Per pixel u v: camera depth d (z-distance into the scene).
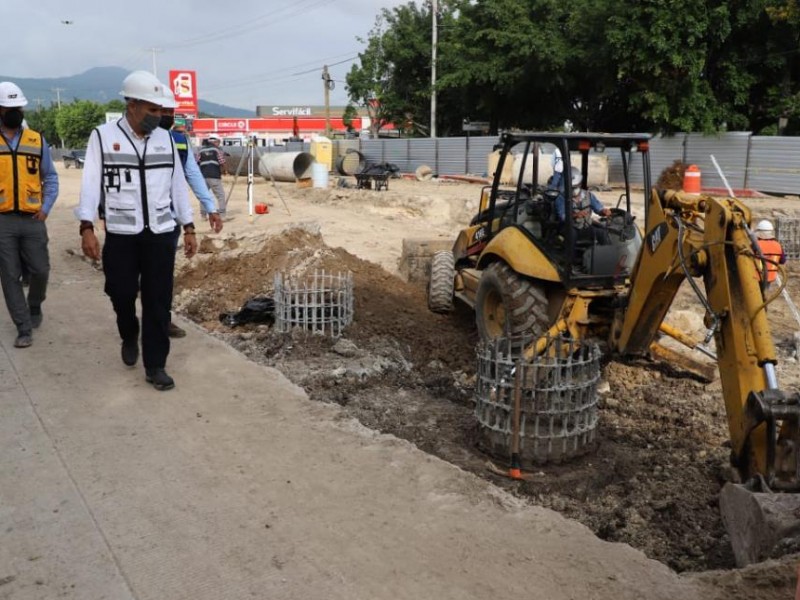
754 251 4.30
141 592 3.24
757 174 22.08
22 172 6.29
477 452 5.10
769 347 4.10
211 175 14.11
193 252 5.70
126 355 6.02
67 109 82.19
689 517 4.32
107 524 3.78
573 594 3.21
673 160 24.28
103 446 4.68
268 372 6.12
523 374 4.81
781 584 3.15
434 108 34.00
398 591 3.25
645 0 23.22
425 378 6.95
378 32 42.75
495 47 29.80
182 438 4.81
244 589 3.27
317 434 4.91
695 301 10.27
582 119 30.36
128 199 5.21
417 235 15.25
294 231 11.04
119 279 5.43
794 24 23.20
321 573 3.38
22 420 5.05
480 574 3.37
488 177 27.67
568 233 6.55
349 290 7.97
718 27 23.36
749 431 3.99
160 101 5.07
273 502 4.02
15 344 6.60
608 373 7.11
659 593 3.20
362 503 4.02
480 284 7.61
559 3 27.95
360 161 32.22
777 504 3.51
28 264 6.68
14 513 3.87
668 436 5.68
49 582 3.30
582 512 4.36
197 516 3.87
